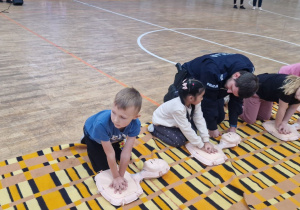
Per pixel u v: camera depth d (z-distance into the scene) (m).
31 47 4.32
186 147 2.22
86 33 5.44
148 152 2.14
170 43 5.33
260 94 2.54
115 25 6.36
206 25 7.25
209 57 2.24
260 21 8.36
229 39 5.98
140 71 3.79
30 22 5.84
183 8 9.67
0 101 2.68
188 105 2.09
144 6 9.39
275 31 7.12
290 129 2.54
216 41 5.73
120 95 1.47
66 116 2.54
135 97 1.47
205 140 2.18
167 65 4.12
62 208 1.60
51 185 1.75
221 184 1.88
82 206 1.63
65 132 2.31
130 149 1.71
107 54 4.36
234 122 2.44
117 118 1.48
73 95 2.94
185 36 5.95
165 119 2.23
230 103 2.41
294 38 6.50
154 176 1.87
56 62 3.82
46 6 7.77
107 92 3.08
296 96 2.29
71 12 7.32
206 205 1.70
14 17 6.15
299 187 1.92
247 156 2.22
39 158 1.96
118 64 3.97
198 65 2.30
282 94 2.36
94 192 1.73
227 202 1.74
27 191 1.69
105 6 8.72
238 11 9.91
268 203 1.75
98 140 1.67
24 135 2.22
